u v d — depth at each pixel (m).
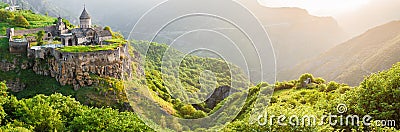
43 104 31.22
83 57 66.75
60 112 34.34
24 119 30.09
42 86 70.94
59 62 70.50
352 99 27.28
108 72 64.25
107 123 29.09
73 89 66.44
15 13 119.19
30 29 90.50
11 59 77.19
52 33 92.31
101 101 60.06
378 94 25.34
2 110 30.34
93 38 80.94
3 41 82.88
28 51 77.50
